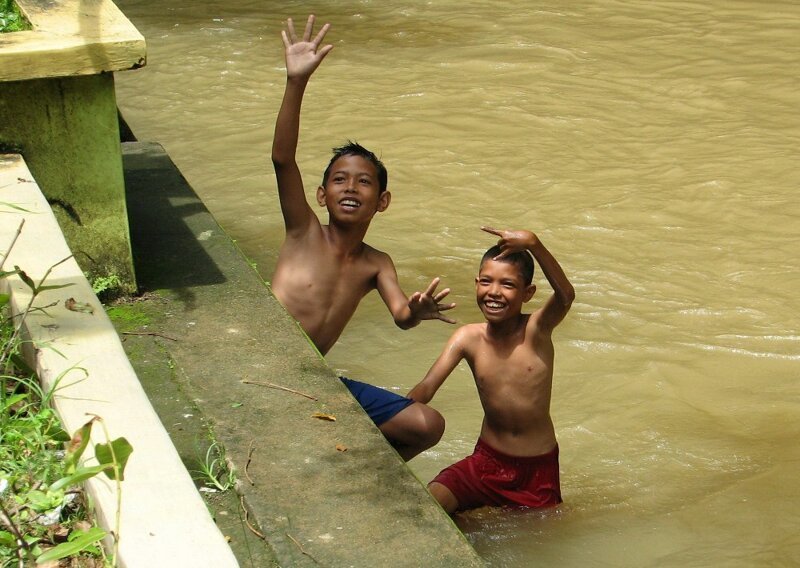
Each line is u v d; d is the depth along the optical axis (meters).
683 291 8.85
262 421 4.53
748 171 11.38
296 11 18.36
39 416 3.87
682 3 18.42
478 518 6.11
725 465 6.58
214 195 11.08
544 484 6.16
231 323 5.37
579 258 9.48
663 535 5.89
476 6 18.53
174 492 3.25
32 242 4.73
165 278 5.88
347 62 15.51
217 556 3.00
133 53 5.36
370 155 6.23
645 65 15.17
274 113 13.59
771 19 17.34
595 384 7.50
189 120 13.41
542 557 5.73
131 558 2.98
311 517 3.95
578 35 16.62
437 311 6.04
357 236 6.27
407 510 4.00
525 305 8.64
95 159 5.52
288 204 6.20
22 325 4.22
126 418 3.60
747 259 9.42
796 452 6.70
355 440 4.42
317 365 5.00
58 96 5.39
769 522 6.00
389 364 7.83
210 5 18.80
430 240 9.91
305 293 6.22
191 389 4.76
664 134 12.56
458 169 11.55
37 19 5.64
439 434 6.12
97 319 4.23
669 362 7.74
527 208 10.55
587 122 12.96
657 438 6.87
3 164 5.33
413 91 14.16
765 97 13.80
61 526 3.55
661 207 10.52
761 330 8.23
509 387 6.08
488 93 14.08
